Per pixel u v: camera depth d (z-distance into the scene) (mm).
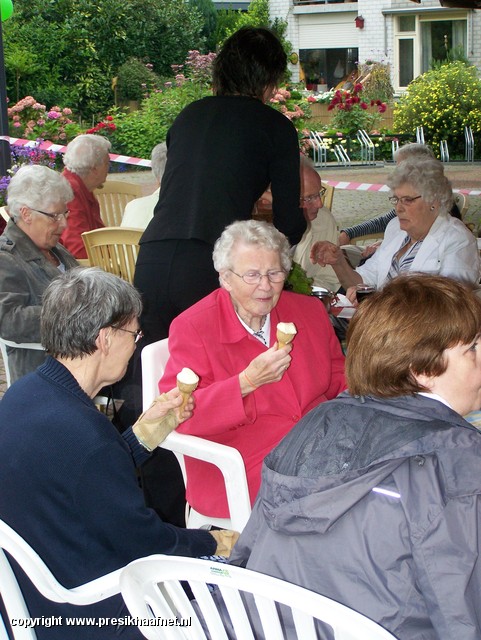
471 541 1348
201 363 2539
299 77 25281
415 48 24234
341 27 25016
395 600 1379
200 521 2662
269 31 3461
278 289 2520
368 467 1402
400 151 4676
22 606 1722
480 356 1517
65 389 1856
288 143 3422
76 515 1782
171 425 2271
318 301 2791
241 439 2592
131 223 5047
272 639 1406
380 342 1507
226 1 28109
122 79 19125
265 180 3406
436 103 17734
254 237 2480
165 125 15445
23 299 3291
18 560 1654
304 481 1441
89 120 19125
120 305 1933
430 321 1488
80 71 19516
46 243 3420
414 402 1482
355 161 16312
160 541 1871
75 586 1786
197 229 3236
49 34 19156
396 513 1383
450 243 3566
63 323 1889
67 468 1761
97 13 20109
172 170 3389
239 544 1690
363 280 3908
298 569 1466
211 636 1515
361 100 17688
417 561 1349
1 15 7586
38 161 6840
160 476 3182
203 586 1483
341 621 1262
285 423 2582
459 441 1393
